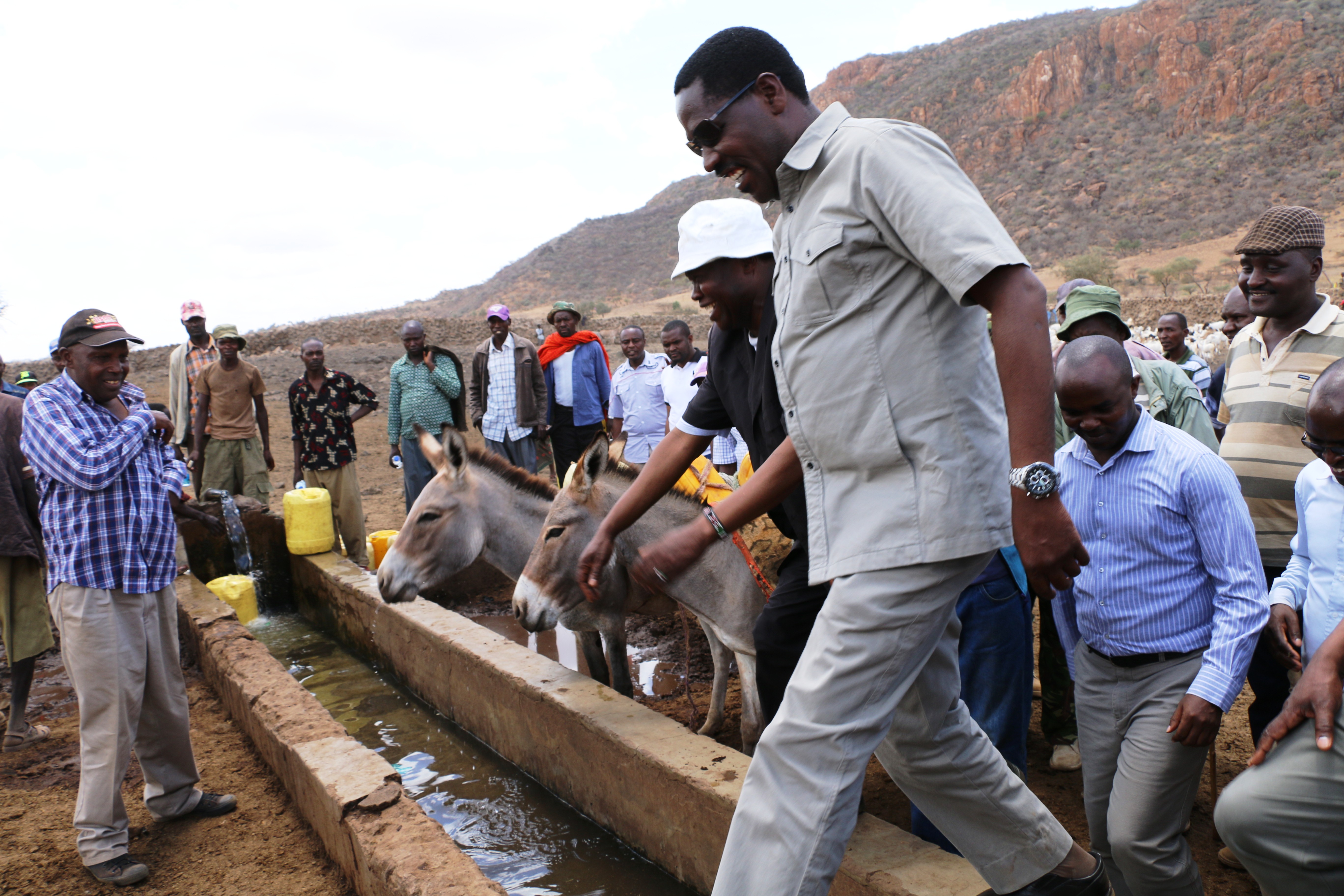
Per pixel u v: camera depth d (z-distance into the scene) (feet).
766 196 7.75
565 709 14.83
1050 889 8.19
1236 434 12.91
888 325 6.86
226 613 21.20
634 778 13.33
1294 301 12.23
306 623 27.02
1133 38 337.72
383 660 22.12
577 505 15.40
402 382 31.99
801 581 10.77
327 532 27.40
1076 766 14.96
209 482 31.89
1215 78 300.81
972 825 8.24
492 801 15.71
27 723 18.49
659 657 22.11
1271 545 12.55
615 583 16.08
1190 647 9.29
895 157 6.65
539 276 409.49
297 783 14.26
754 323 10.50
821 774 6.99
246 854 13.53
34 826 14.98
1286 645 9.24
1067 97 339.57
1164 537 9.29
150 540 13.50
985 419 6.97
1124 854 9.19
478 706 17.69
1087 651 10.05
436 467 18.57
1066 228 264.52
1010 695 11.91
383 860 10.91
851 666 6.95
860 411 6.95
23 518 17.84
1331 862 7.43
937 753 8.01
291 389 30.48
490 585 27.71
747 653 14.43
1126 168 286.87
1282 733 7.66
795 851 6.93
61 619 12.96
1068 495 9.91
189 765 14.64
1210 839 12.76
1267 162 260.83
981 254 6.17
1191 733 8.59
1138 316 122.11
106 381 13.26
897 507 6.91
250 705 16.33
